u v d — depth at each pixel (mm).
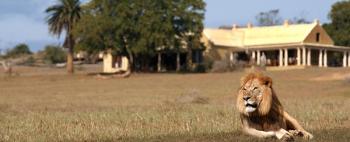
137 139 46625
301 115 63969
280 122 41781
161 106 86938
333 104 88312
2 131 54844
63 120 64625
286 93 140625
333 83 161000
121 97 130750
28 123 61469
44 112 82625
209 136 45906
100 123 60156
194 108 78375
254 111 40500
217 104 94375
